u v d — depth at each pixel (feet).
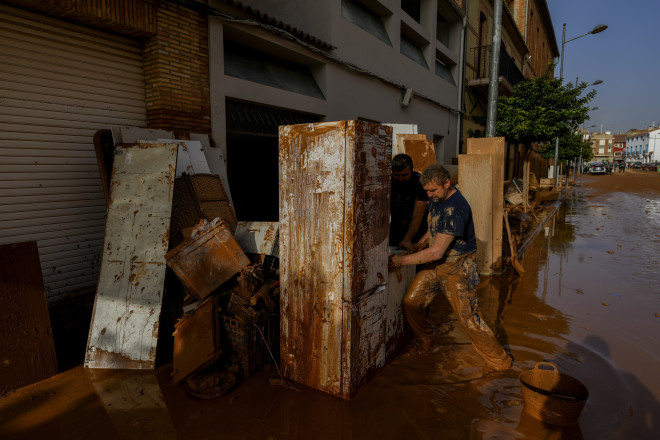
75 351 11.51
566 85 39.55
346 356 8.93
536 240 28.99
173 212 12.07
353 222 8.47
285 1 23.17
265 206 25.18
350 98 27.91
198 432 7.97
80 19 13.33
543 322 13.87
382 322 10.23
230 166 23.09
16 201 12.48
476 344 10.53
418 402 9.07
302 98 23.35
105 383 9.73
